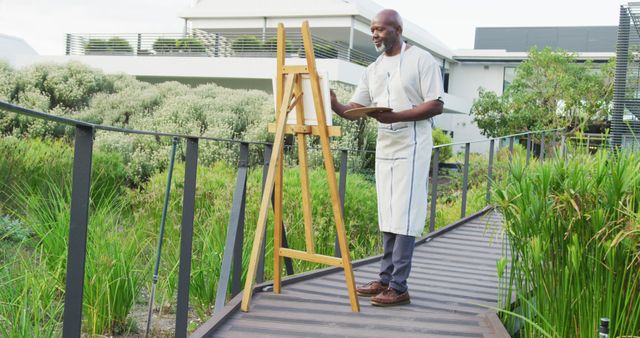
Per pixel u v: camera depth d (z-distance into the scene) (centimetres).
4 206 533
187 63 2025
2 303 322
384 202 358
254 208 582
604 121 1981
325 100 340
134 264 400
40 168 616
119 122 1328
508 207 315
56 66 1448
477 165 1020
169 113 1191
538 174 316
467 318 338
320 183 663
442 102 343
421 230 357
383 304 356
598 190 291
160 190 638
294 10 2148
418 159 350
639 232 260
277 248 371
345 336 307
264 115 1222
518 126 2108
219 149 1020
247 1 2264
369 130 1148
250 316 333
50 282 364
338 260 347
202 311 408
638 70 1135
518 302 366
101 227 410
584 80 2028
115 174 753
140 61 2070
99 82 1455
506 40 2984
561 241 298
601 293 282
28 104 1345
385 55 360
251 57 1992
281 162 364
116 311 368
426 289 404
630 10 1140
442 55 2547
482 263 502
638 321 279
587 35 2856
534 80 2103
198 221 530
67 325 204
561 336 295
